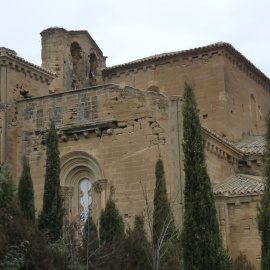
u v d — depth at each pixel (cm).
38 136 4044
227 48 4716
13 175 4025
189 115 2891
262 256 2650
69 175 3912
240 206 3562
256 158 4225
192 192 2778
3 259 2377
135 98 3803
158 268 2672
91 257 2711
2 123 4047
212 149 3897
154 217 3053
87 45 5216
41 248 2502
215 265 2686
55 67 4956
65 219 3142
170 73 4853
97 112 3897
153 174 3672
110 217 2984
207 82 4722
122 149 3781
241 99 4928
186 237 2734
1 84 4122
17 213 2606
